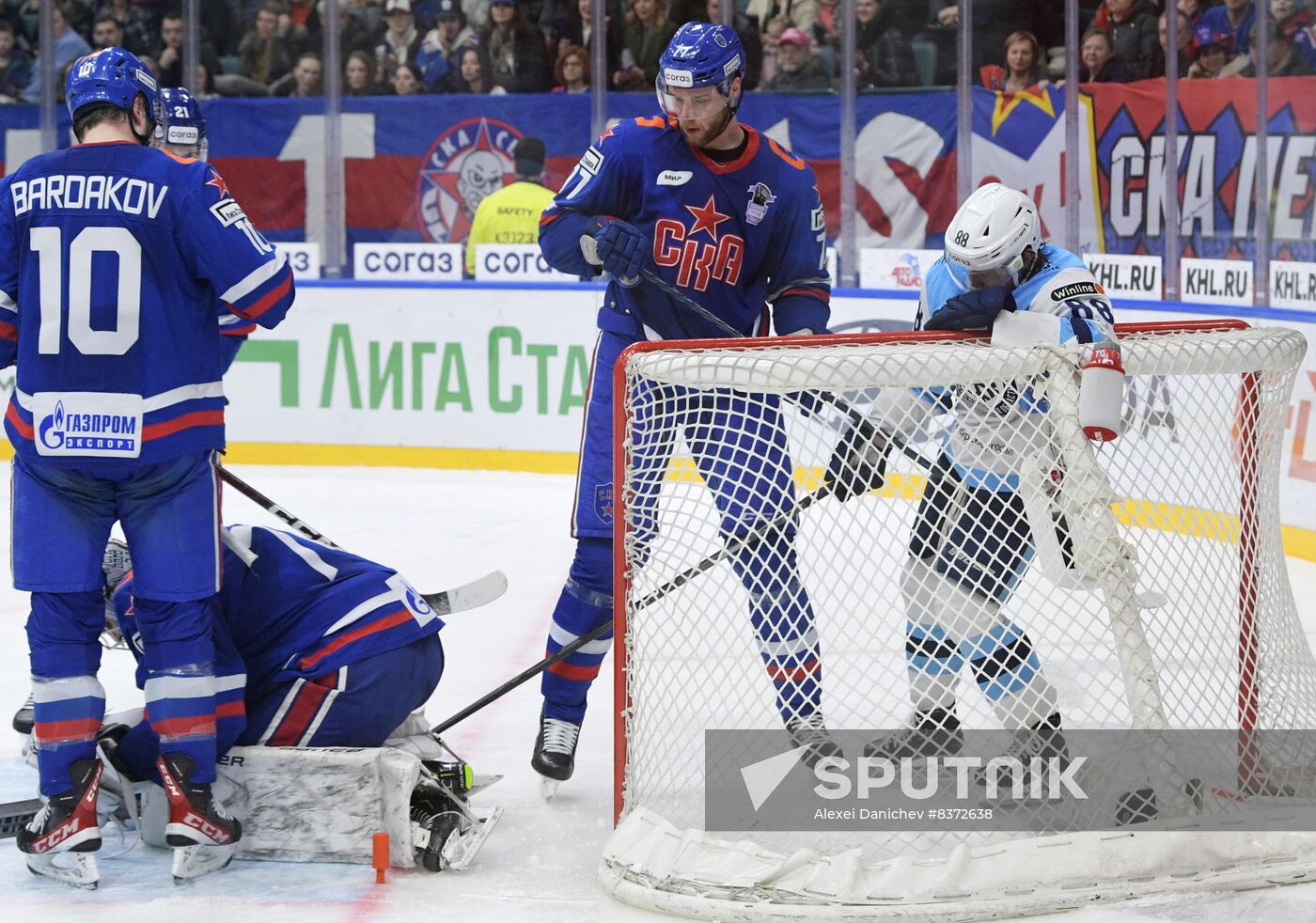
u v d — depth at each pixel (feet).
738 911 29.45
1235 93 97.25
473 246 98.27
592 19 109.70
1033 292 33.94
